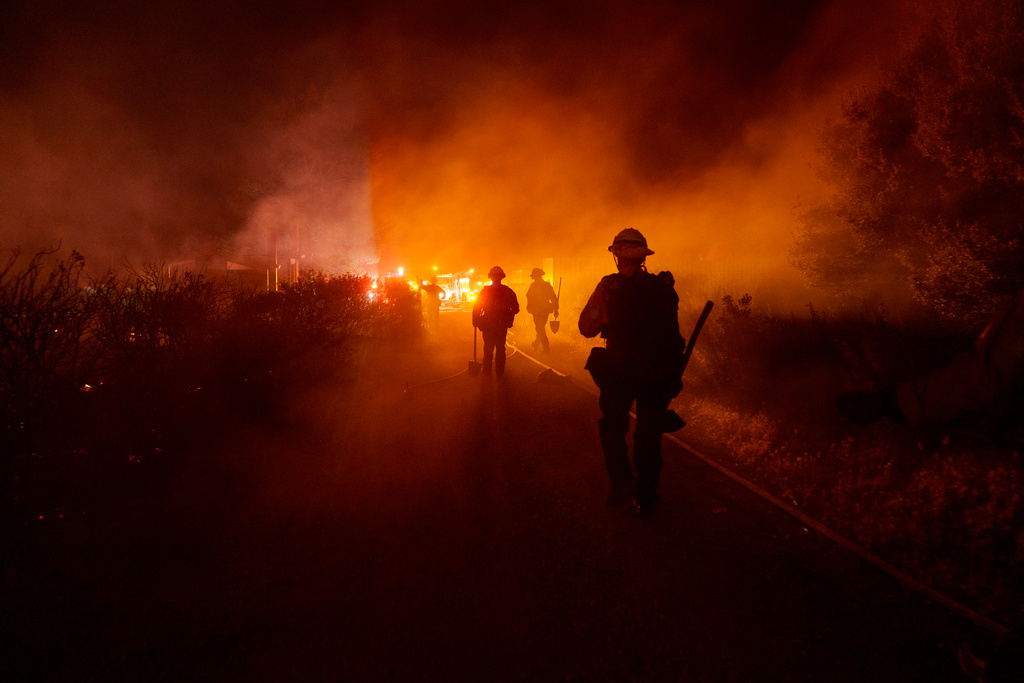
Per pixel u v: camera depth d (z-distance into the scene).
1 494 3.94
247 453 5.81
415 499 4.77
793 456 5.46
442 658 2.85
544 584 3.48
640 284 4.34
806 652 2.85
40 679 2.69
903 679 2.67
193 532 4.14
